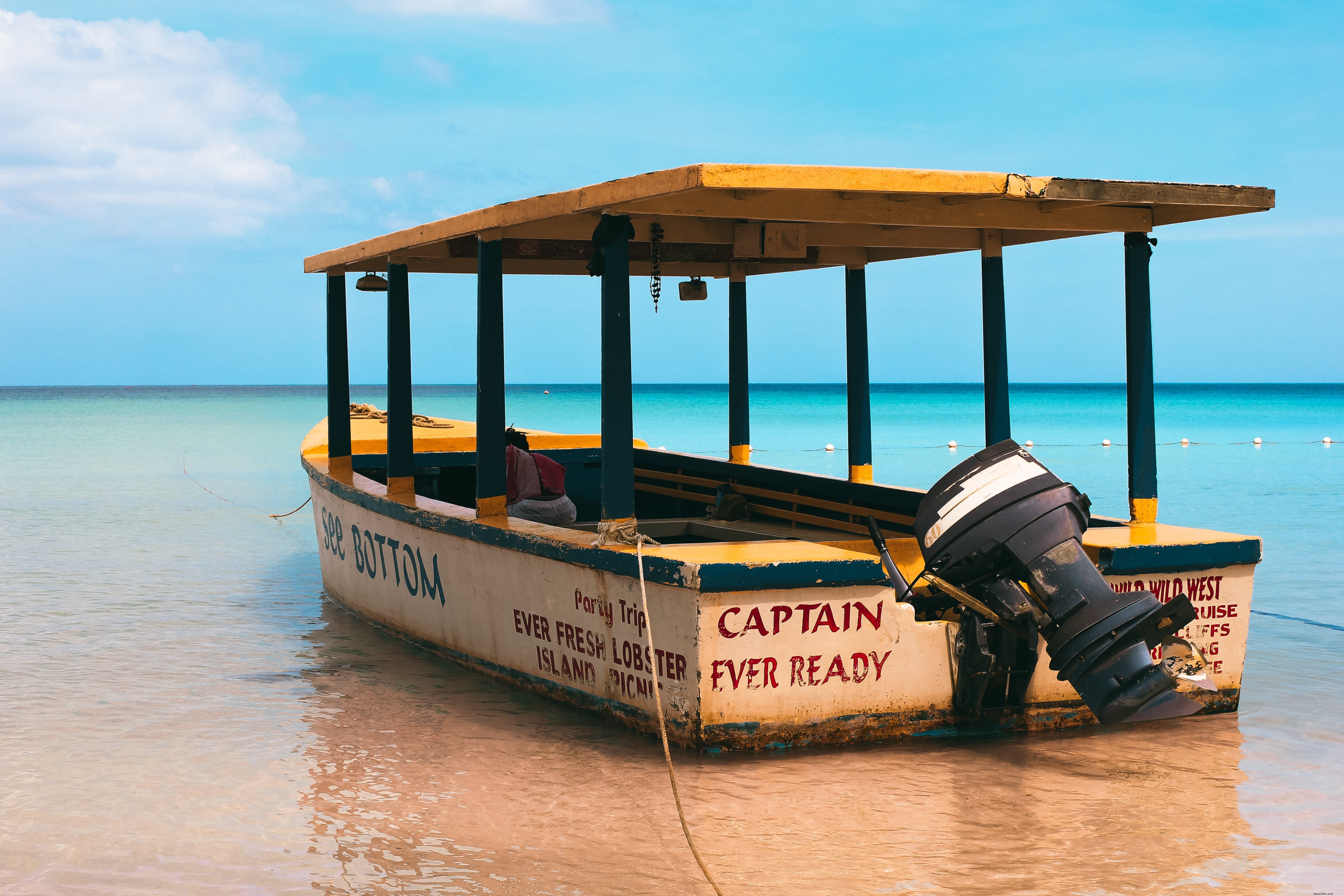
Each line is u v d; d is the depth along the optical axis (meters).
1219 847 3.87
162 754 4.99
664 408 82.62
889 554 5.12
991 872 3.64
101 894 3.53
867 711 4.80
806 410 75.50
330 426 8.54
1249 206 5.28
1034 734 5.13
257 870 3.71
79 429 43.22
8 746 5.10
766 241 6.01
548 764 4.72
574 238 6.05
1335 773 4.67
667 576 4.54
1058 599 4.47
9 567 10.53
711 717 4.55
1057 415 65.88
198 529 13.45
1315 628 7.88
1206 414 65.75
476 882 3.59
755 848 3.83
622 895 3.47
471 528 5.93
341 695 5.95
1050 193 4.87
